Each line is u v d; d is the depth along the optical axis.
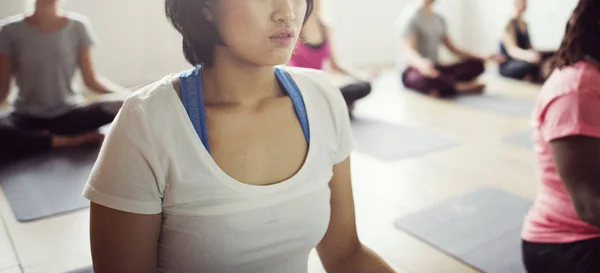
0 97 2.81
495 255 1.79
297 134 0.78
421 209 2.16
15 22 2.80
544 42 5.25
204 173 0.71
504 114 3.64
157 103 0.71
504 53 4.85
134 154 0.69
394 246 1.88
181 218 0.73
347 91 3.56
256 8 0.68
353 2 5.42
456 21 6.02
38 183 2.37
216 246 0.74
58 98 2.90
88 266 1.71
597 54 1.14
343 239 0.95
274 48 0.70
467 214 2.11
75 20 2.94
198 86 0.73
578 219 1.24
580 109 1.10
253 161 0.74
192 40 0.74
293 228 0.77
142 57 4.36
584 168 1.11
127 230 0.71
